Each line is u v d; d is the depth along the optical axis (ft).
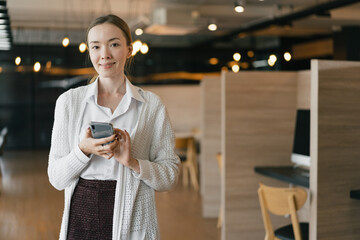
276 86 14.40
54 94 43.62
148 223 5.33
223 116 14.16
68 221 5.32
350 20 32.60
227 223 14.20
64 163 5.06
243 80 14.23
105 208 5.16
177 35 42.45
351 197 10.25
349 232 10.32
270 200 10.71
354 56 35.47
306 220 14.33
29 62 42.91
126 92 5.38
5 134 28.71
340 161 10.22
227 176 14.17
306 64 43.47
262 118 14.35
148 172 5.16
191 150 25.40
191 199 22.45
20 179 27.91
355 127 10.30
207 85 18.58
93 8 29.81
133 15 30.76
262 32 40.86
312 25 35.35
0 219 18.48
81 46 24.13
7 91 42.83
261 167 14.28
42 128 43.73
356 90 10.28
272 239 10.98
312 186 10.16
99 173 5.17
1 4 26.25
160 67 44.86
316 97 9.99
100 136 4.92
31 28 35.86
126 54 5.33
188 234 16.24
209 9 30.09
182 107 33.88
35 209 20.21
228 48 45.57
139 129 5.32
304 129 13.20
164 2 29.17
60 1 28.86
